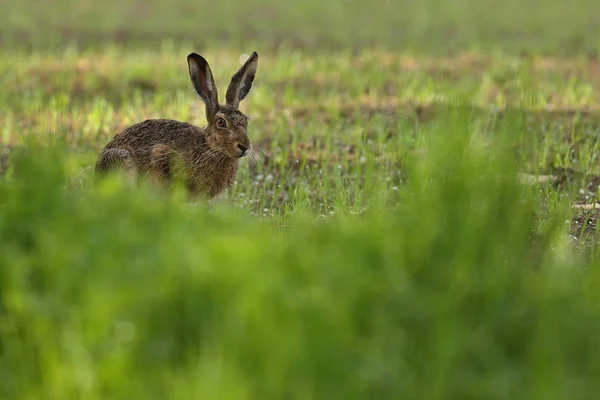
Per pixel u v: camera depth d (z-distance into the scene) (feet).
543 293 27.91
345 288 26.73
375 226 30.42
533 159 57.26
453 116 37.78
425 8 149.69
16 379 26.50
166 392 24.53
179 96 77.56
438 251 29.07
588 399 24.21
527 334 26.91
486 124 63.82
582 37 119.85
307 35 124.06
